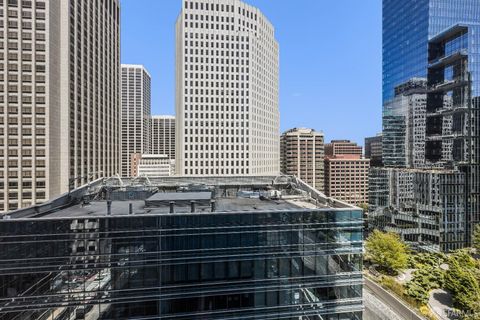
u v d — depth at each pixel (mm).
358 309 32344
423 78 105125
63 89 93125
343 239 32562
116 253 27938
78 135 101750
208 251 29688
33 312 26766
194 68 148000
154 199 37344
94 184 47406
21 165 84000
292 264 31453
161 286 28703
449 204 87250
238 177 54094
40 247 26922
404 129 114875
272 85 180750
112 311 27812
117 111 146500
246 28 156375
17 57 84188
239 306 30266
